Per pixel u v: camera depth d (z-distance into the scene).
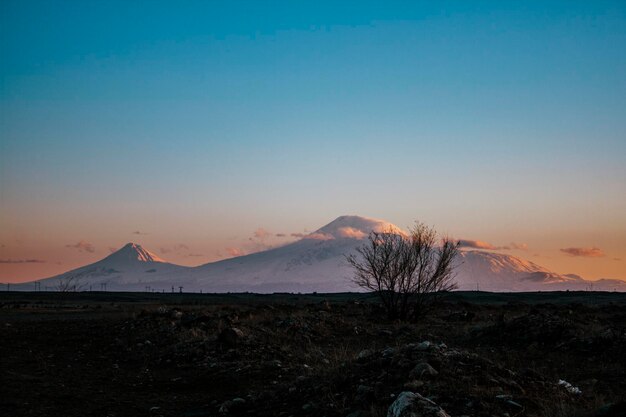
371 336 25.41
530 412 9.66
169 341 21.77
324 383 11.73
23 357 19.11
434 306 35.53
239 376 14.88
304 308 37.12
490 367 11.93
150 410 11.77
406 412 8.54
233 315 27.97
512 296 93.62
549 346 21.11
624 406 9.16
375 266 34.53
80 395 13.05
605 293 104.56
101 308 55.09
